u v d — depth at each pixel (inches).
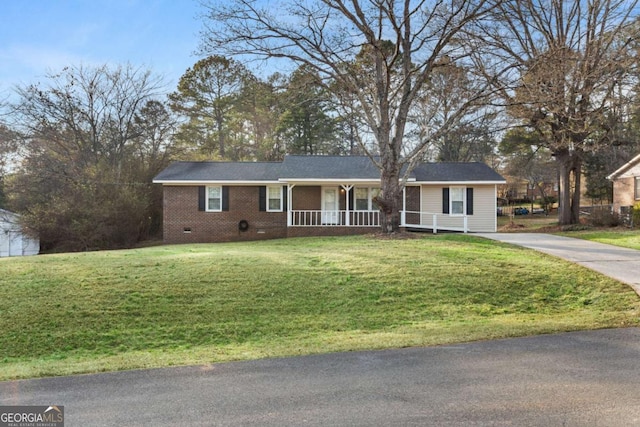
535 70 671.1
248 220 909.8
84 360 258.8
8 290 373.7
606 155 1209.4
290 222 853.8
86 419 161.8
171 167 958.4
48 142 1089.4
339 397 176.7
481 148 1642.5
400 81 677.9
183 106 1467.8
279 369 216.4
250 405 171.2
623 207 909.2
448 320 321.4
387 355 234.2
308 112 1446.9
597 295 364.8
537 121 873.5
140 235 1015.0
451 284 393.7
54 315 329.7
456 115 620.7
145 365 230.8
